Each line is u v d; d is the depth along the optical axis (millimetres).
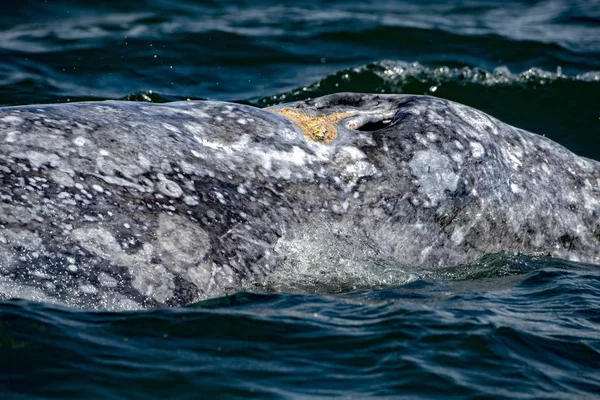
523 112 43844
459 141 26812
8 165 21719
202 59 47000
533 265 27406
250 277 23016
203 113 25312
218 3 60062
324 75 46312
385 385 18797
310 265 24078
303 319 21328
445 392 18672
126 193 22406
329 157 25469
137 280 21422
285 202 24281
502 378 19469
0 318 19391
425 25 53875
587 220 29047
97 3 57406
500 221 27312
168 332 20094
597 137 41438
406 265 25688
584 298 24484
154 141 23703
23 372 17828
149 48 47469
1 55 45031
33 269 20734
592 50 51500
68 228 21375
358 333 20797
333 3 62438
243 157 24500
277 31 51781
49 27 51719
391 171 25750
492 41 51469
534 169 28250
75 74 43625
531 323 22375
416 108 27312
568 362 20641
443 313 22250
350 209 25062
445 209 26281
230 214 23344
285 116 26375
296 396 18141
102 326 19953
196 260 22281
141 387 17953
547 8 64062
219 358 19312
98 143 23031
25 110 23328
